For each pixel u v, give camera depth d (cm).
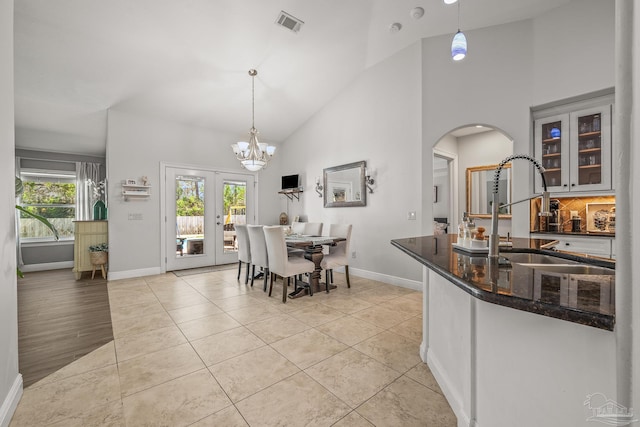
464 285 101
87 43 319
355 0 306
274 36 351
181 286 408
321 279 448
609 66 269
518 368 104
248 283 425
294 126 587
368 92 443
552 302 79
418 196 377
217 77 413
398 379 183
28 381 183
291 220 619
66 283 427
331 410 155
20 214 521
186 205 523
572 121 302
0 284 149
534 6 298
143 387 176
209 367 198
